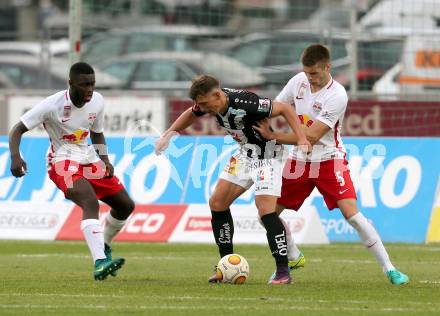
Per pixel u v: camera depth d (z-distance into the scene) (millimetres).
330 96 33531
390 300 29031
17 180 54719
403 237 51594
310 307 27438
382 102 60031
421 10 67938
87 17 86438
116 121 61781
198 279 35156
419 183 51969
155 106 61406
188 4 92125
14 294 30359
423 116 59906
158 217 53000
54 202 54094
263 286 32438
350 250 47938
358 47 66438
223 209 33844
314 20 84875
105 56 85625
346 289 31750
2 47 91562
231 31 76438
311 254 45969
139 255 45594
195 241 52156
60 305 27781
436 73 66062
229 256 33531
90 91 34438
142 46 87438
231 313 26281
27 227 54031
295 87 34562
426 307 27594
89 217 34312
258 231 51500
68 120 35000
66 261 42562
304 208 51469
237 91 32188
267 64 73500
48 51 76688
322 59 33031
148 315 25984
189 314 26125
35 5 114812
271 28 79625
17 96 63625
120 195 36438
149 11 90812
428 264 41406
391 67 66625
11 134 34750
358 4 72500
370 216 51938
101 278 34250
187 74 79625
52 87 81438
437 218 52406
